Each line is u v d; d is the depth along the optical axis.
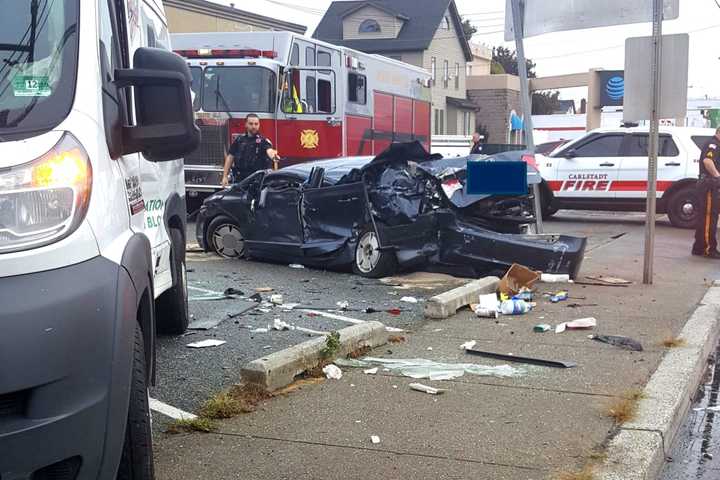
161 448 4.34
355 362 5.88
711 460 4.55
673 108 8.85
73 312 2.79
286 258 10.20
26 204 2.82
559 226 16.16
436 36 48.47
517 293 8.15
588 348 6.32
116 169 3.45
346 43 49.12
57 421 2.71
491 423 4.70
